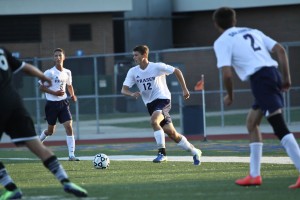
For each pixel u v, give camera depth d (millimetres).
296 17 95875
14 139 21156
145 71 34562
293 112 80438
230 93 22547
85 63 90875
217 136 56812
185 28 102500
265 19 97250
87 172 30578
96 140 57656
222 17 22797
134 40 98188
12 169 32969
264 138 52875
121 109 82500
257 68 22141
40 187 24828
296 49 92438
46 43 91062
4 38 90062
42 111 75250
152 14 99125
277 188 22734
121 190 23172
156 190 22969
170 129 34375
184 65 85938
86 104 79000
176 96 81438
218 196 21156
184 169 30969
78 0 90688
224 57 22328
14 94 21016
